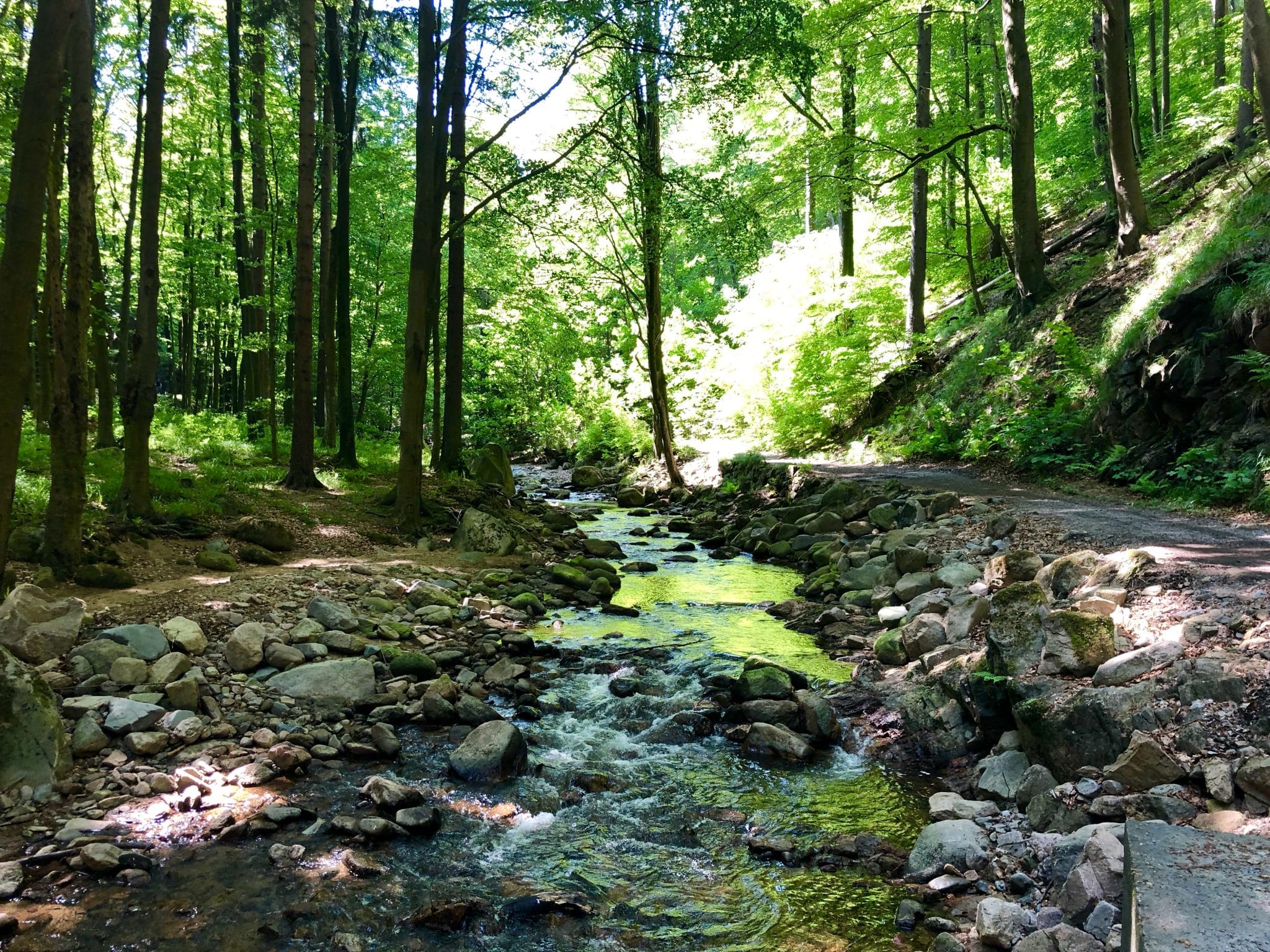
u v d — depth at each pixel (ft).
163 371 142.00
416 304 43.80
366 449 77.05
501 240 65.21
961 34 70.13
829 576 39.06
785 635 32.60
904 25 63.52
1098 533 31.09
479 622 32.30
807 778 20.68
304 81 46.29
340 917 14.44
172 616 26.48
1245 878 8.05
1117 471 41.11
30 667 18.89
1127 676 18.85
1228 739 16.31
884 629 31.19
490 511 53.52
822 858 16.71
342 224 59.77
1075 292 54.80
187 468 50.08
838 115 86.74
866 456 64.85
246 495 44.16
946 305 78.54
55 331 28.14
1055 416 47.26
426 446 97.81
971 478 49.85
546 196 51.47
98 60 58.39
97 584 28.58
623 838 17.74
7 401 21.08
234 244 73.00
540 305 74.84
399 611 31.63
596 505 74.49
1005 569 28.55
